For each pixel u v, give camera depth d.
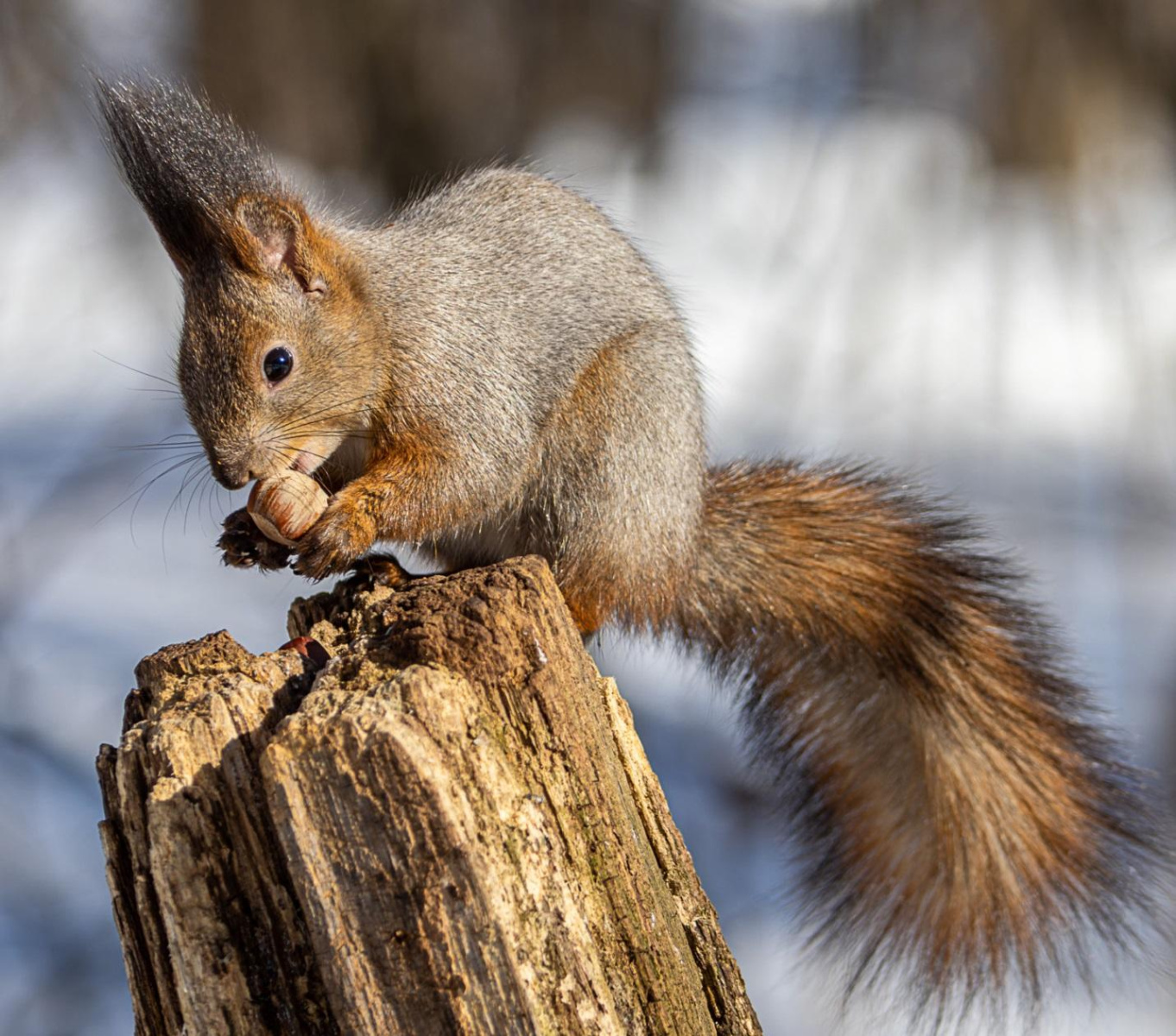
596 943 5.77
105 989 14.41
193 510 21.39
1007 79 22.69
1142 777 9.89
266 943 5.61
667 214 24.11
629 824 6.02
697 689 17.97
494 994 5.38
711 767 16.92
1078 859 9.67
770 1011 13.26
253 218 8.52
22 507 19.62
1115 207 22.03
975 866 9.70
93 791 16.33
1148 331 21.39
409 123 20.02
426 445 8.91
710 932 6.43
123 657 18.16
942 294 21.92
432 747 5.49
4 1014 14.03
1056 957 9.45
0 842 15.51
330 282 8.67
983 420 20.61
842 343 20.72
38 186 22.62
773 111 26.97
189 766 5.64
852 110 23.50
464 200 9.73
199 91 18.88
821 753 10.20
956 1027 9.37
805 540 10.05
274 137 19.67
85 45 19.31
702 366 10.78
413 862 5.36
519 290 9.27
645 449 9.33
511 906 5.45
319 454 8.77
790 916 10.10
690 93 26.75
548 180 10.05
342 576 9.67
